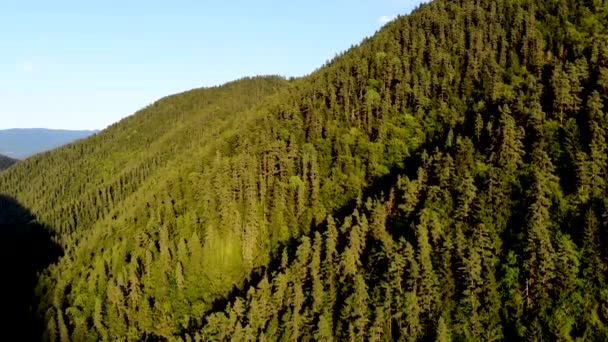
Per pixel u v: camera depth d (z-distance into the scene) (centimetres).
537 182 10994
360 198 13425
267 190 15538
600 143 11400
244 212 14975
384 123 16588
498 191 11412
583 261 9825
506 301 9881
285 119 18338
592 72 13888
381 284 10531
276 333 11025
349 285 10944
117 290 14150
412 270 10300
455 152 13150
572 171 11344
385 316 10119
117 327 13800
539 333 9319
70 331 14338
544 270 9712
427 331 9900
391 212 12581
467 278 10038
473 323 9606
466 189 11456
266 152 16450
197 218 15412
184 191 17225
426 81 17625
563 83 13175
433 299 10138
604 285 9450
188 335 11588
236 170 15950
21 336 15125
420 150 15188
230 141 18838
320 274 11519
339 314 10575
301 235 14088
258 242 14525
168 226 15750
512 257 10231
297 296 11106
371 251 11531
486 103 15550
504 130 12312
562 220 10581
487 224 10981
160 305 13788
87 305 14862
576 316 9350
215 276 14138
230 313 11369
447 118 15962
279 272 12225
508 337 9550
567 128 12506
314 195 14688
